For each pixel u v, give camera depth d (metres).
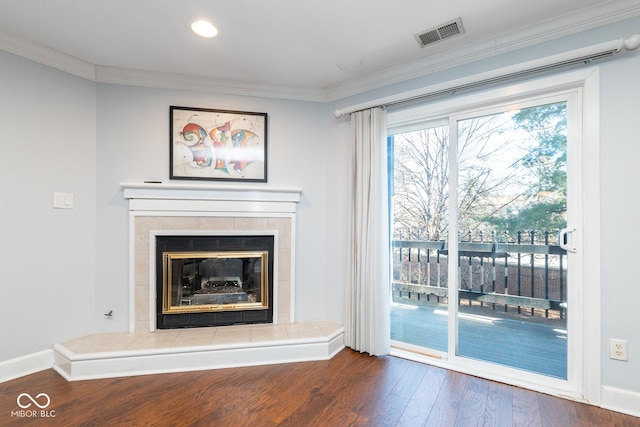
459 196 2.36
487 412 1.77
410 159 2.62
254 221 2.76
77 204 2.44
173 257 2.63
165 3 1.76
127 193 2.52
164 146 2.65
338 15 1.87
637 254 1.73
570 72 1.88
